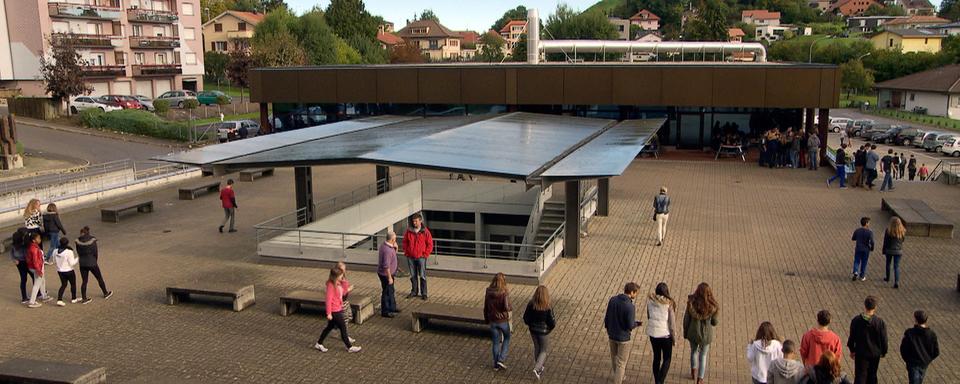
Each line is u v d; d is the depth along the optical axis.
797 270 15.47
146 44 65.12
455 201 23.31
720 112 33.38
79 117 46.88
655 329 9.41
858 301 13.44
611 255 16.70
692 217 20.86
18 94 56.22
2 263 16.69
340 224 18.78
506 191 22.73
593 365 10.62
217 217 21.69
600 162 15.15
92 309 13.30
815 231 19.09
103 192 25.05
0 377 9.44
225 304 13.49
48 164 32.94
